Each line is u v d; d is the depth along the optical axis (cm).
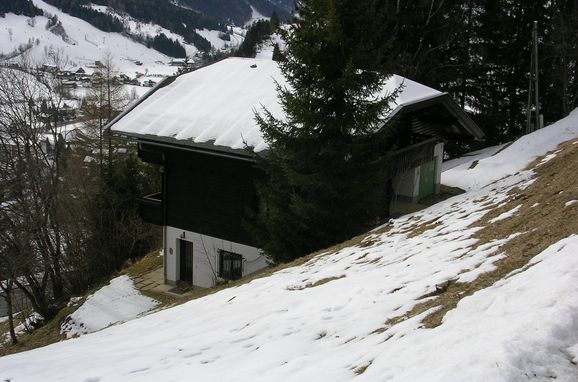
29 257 2492
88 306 2158
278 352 647
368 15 1584
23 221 2652
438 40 3744
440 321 540
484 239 823
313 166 1608
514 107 4106
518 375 360
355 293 802
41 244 2744
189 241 2116
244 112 1964
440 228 1084
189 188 2073
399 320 618
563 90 3762
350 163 1592
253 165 1698
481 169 2805
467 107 4319
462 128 2420
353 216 1608
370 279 856
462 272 688
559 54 3744
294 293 961
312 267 1175
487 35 3931
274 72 2256
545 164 1436
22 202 2656
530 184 1130
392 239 1170
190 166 2050
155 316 1212
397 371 441
